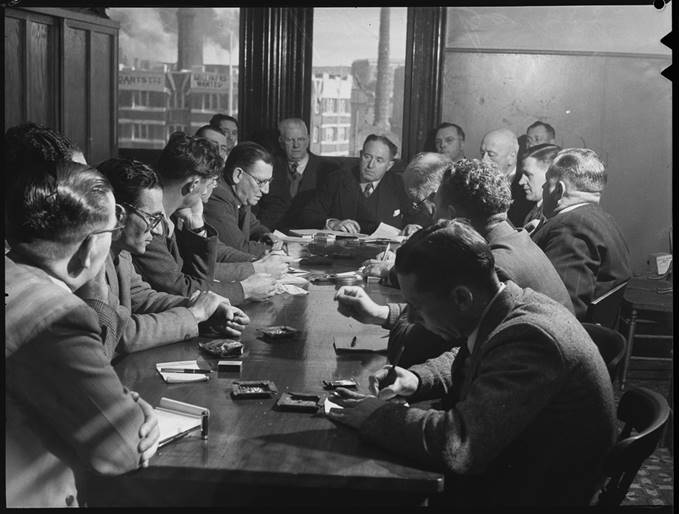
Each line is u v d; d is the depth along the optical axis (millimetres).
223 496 1908
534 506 1951
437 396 2334
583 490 1963
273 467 1825
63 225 1832
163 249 3273
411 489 1801
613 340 2814
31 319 1771
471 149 6945
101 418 1802
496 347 1918
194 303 2916
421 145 6883
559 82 6828
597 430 1928
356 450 1935
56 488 1827
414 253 1967
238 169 4758
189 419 2062
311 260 4598
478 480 1984
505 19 6750
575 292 3775
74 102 6016
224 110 6910
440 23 6738
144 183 2713
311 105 6918
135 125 6887
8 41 5262
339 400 2186
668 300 5219
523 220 6574
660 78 6750
